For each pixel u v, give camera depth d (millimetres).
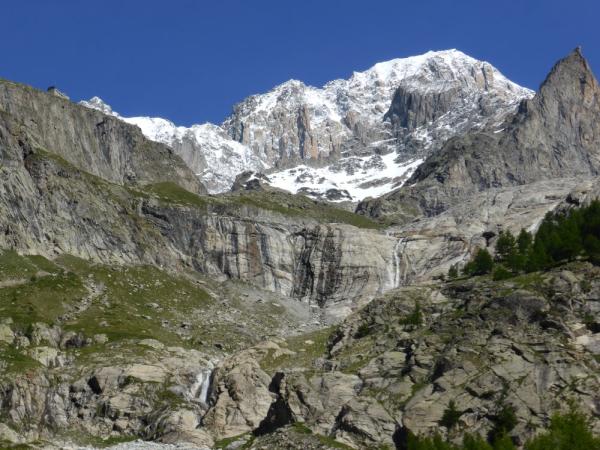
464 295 197500
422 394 161875
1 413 180125
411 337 185500
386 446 156500
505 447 136375
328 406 171250
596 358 158125
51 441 181625
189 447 176625
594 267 179375
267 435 172125
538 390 153250
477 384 158000
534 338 164750
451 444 149375
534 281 183000
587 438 130750
